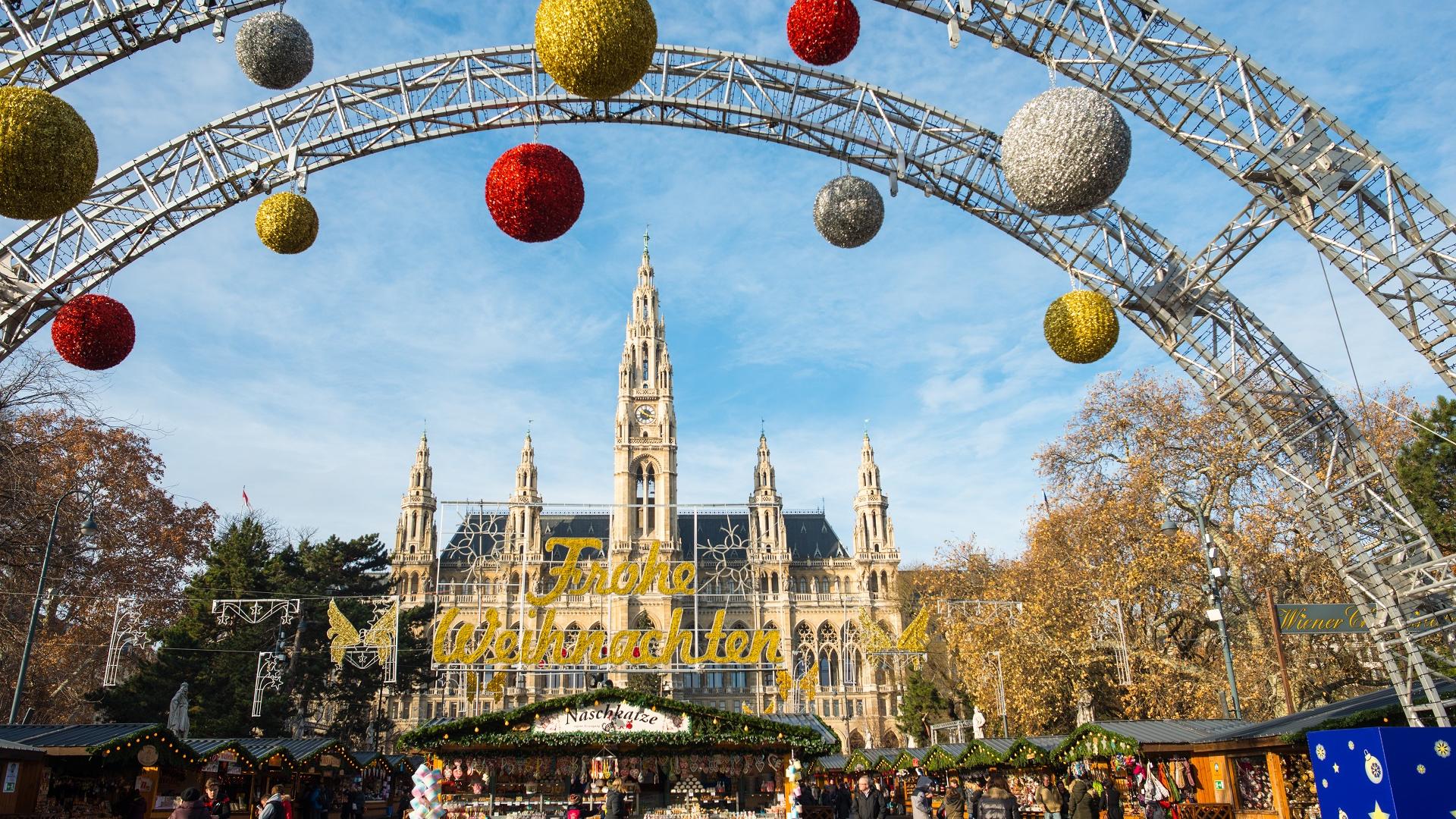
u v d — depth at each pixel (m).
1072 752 35.31
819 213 19.30
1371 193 23.09
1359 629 26.34
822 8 15.55
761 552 129.88
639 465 139.12
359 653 62.97
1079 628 54.81
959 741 75.56
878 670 122.69
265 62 17.64
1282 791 30.75
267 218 17.84
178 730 41.12
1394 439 53.75
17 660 59.69
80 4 22.83
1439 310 22.19
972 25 24.14
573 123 29.77
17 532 49.19
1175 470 51.94
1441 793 15.38
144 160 28.80
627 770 35.47
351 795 43.31
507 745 32.00
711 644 55.81
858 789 31.44
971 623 63.38
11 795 29.30
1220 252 26.52
